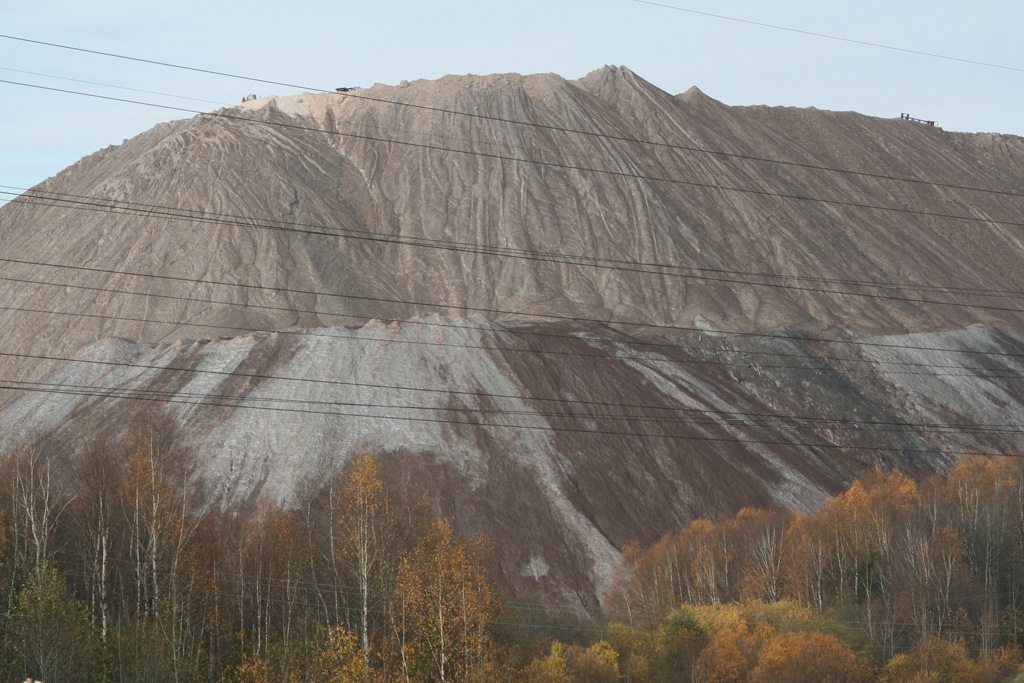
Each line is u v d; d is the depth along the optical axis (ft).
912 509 461.37
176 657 279.28
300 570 334.65
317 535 359.25
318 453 577.02
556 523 541.75
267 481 552.00
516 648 333.62
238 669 289.94
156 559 304.30
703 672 347.15
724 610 377.50
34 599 274.57
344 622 321.93
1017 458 616.80
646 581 449.48
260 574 328.49
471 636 280.31
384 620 313.53
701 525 479.00
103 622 286.05
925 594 397.39
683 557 450.30
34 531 296.10
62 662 268.62
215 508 528.63
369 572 312.09
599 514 560.20
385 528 324.60
